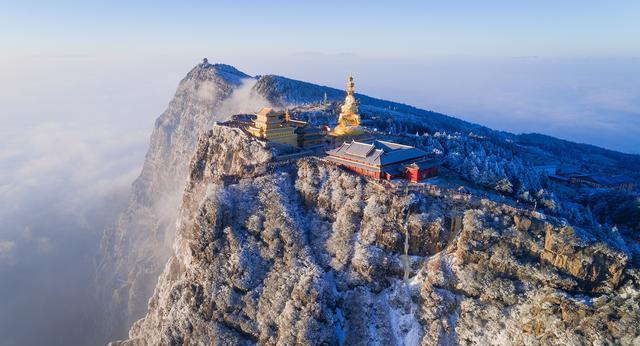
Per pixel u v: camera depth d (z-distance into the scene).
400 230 106.31
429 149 145.75
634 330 79.00
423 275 100.44
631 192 145.25
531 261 95.44
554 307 86.94
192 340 105.62
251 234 114.25
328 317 96.94
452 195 110.38
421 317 96.06
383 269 103.75
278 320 98.69
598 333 80.69
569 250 92.31
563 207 116.88
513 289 93.06
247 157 137.75
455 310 95.50
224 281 108.38
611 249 91.50
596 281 91.00
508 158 160.12
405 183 117.69
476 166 128.50
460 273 97.38
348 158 125.19
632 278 89.81
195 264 115.00
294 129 150.75
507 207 103.44
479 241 98.19
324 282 100.25
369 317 99.50
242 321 102.56
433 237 104.19
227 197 119.38
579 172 179.25
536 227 98.06
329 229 113.75
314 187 121.00
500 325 90.94
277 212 114.50
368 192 114.25
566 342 81.75
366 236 107.44
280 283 103.75
